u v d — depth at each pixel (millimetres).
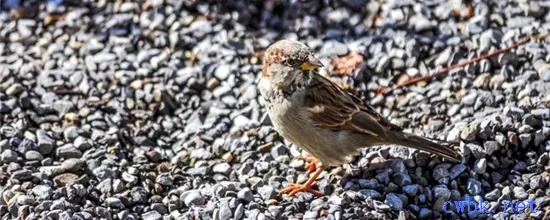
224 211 10547
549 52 12914
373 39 13641
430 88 12766
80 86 13070
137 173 11336
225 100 12883
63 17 14562
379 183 11055
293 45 10773
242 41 13922
